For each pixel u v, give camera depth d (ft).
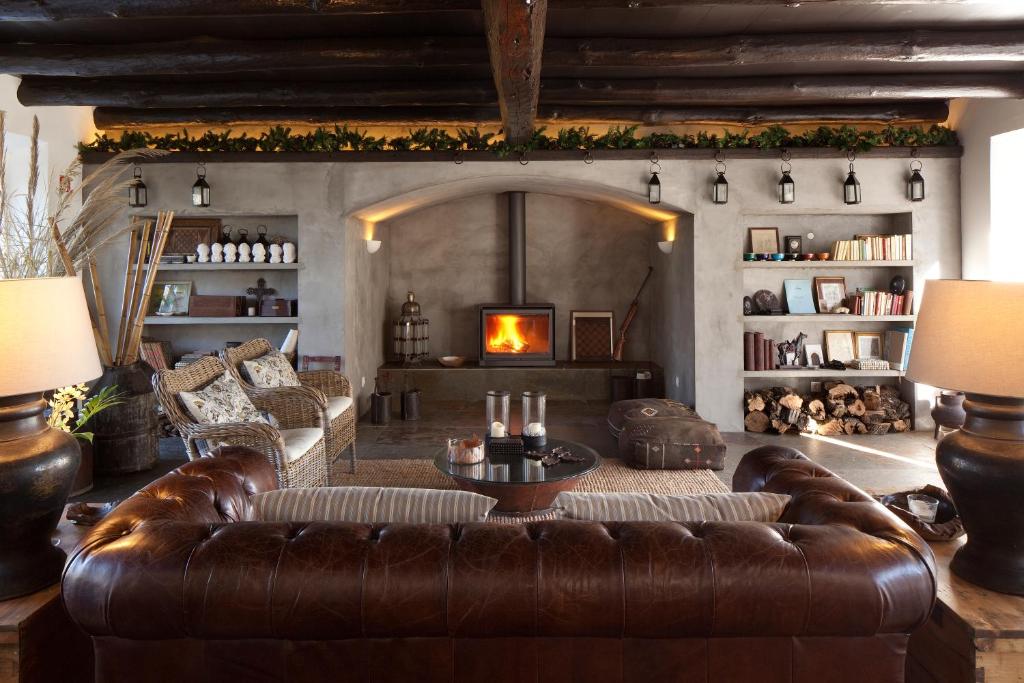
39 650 6.12
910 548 5.32
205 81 18.47
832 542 5.26
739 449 19.12
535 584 5.01
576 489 15.37
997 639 5.74
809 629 5.11
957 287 6.67
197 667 5.20
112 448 16.49
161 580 4.98
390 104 18.89
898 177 20.74
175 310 22.50
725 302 21.15
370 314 24.97
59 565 6.72
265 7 12.21
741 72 17.81
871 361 21.66
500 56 11.87
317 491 6.48
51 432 6.83
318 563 5.05
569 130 20.93
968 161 20.22
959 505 6.79
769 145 20.63
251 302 22.86
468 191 24.27
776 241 22.00
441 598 5.00
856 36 14.85
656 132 22.89
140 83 18.25
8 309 6.29
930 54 14.80
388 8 12.16
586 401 26.04
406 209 25.26
